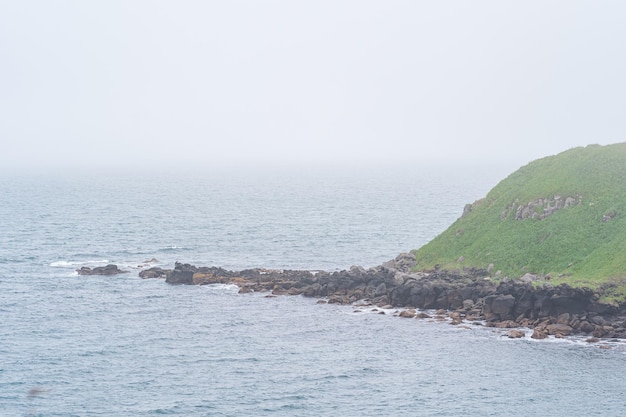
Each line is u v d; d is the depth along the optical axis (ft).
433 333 303.27
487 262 369.30
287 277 397.19
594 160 402.72
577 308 302.66
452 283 344.69
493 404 236.63
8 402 240.94
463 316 324.19
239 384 255.09
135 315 339.98
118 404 239.09
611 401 236.43
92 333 313.12
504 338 293.43
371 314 334.24
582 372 257.75
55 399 243.19
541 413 229.86
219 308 350.02
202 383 256.11
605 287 307.37
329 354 282.77
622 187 372.17
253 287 384.47
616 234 344.49
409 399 241.14
